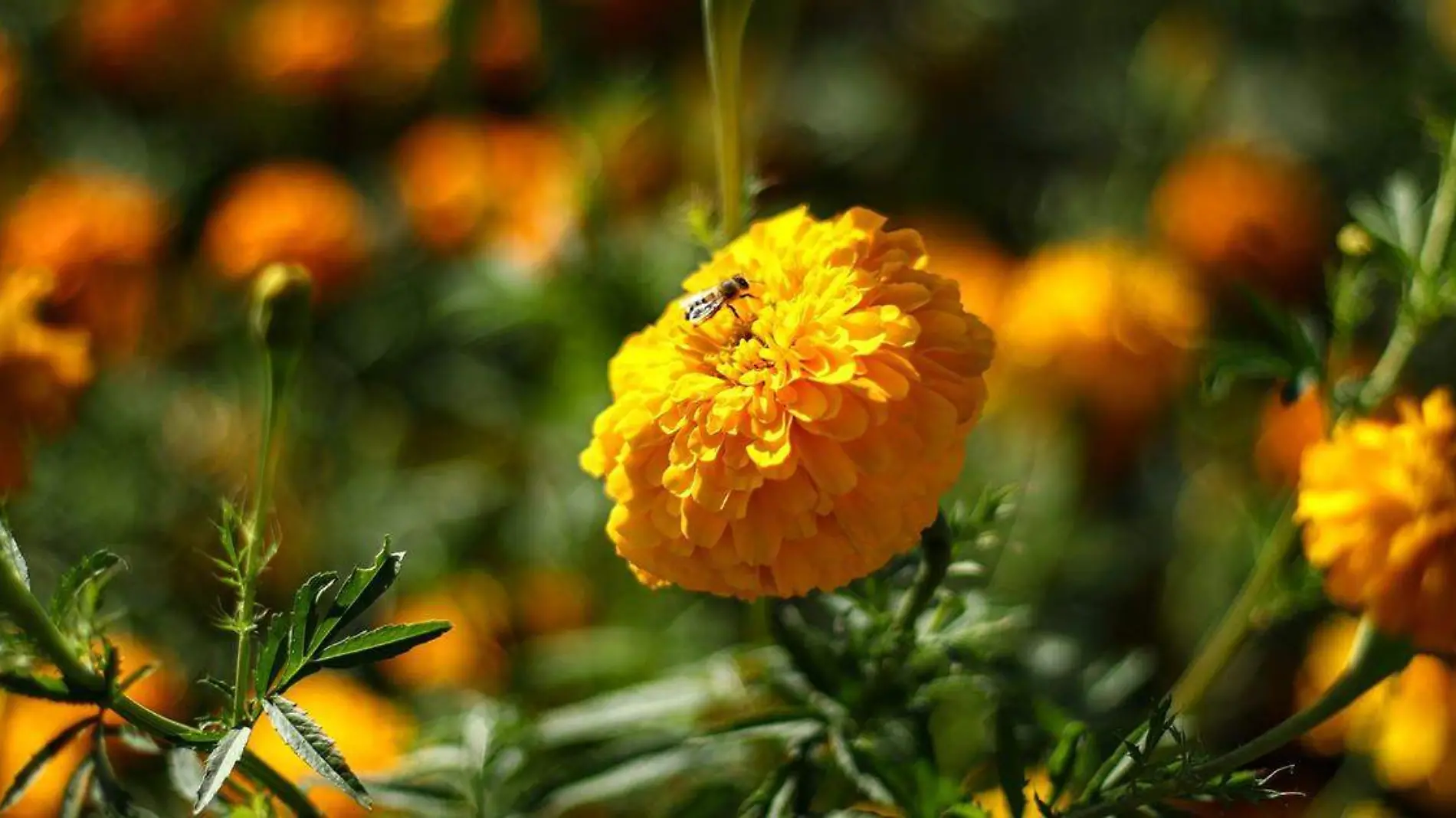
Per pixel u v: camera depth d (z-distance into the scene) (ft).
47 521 2.72
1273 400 2.67
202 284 3.12
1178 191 3.12
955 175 3.49
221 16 3.51
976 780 2.37
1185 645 2.73
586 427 2.72
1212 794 2.02
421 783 2.25
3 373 2.35
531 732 2.29
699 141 3.07
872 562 2.00
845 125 3.47
